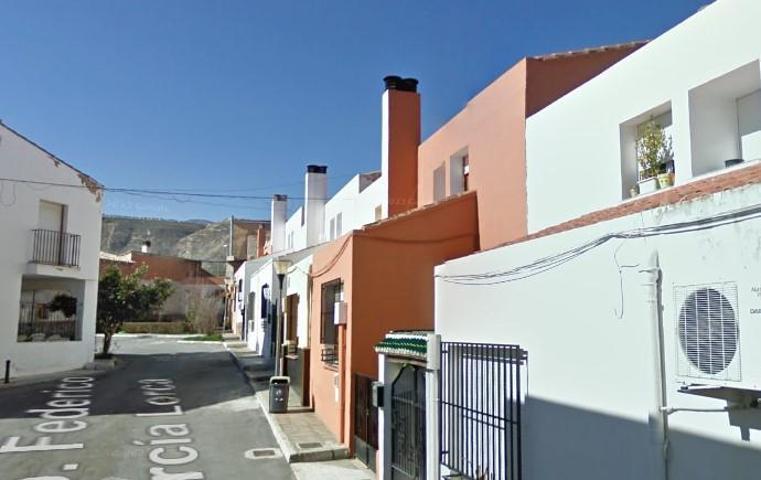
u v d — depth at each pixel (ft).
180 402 54.19
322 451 35.37
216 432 42.34
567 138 31.45
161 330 160.56
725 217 11.87
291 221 122.21
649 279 13.80
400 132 54.65
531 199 34.27
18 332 73.61
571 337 16.97
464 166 45.52
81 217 81.00
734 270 11.64
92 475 31.73
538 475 18.35
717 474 11.89
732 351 11.53
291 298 63.98
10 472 32.09
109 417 46.88
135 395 57.52
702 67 23.53
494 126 38.83
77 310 81.61
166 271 192.13
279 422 43.70
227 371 77.15
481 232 39.68
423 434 25.95
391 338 30.60
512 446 20.01
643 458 13.85
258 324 103.86
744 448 11.34
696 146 23.97
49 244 75.05
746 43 21.77
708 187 15.65
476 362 22.68
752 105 23.89
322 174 96.48
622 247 14.92
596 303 15.87
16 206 70.44
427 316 38.11
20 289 71.00
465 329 24.38
